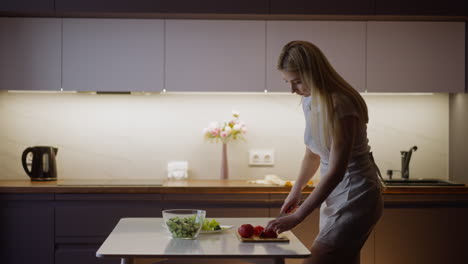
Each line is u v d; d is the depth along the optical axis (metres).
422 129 3.60
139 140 3.53
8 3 3.09
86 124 3.51
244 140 3.56
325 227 1.97
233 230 1.88
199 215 1.71
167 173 3.53
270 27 3.24
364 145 1.95
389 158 3.60
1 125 3.47
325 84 1.85
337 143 1.82
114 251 1.52
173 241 1.67
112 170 3.51
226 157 3.45
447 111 3.61
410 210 3.02
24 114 3.48
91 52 3.20
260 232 1.73
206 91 3.22
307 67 1.85
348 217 1.92
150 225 1.95
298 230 2.99
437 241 3.03
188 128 3.54
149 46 3.21
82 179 3.49
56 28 3.19
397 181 3.39
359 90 3.26
